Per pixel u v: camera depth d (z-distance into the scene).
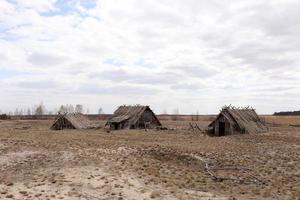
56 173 23.97
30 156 29.25
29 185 21.03
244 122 61.69
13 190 19.81
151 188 21.36
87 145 37.66
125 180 22.64
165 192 20.66
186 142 46.38
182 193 20.62
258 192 21.64
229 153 36.34
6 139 37.91
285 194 21.25
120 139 47.72
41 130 67.00
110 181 22.19
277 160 33.09
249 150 39.22
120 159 29.50
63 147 34.44
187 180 24.12
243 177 25.83
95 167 25.83
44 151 31.42
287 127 81.38
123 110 77.31
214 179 25.03
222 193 21.44
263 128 65.25
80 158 28.78
